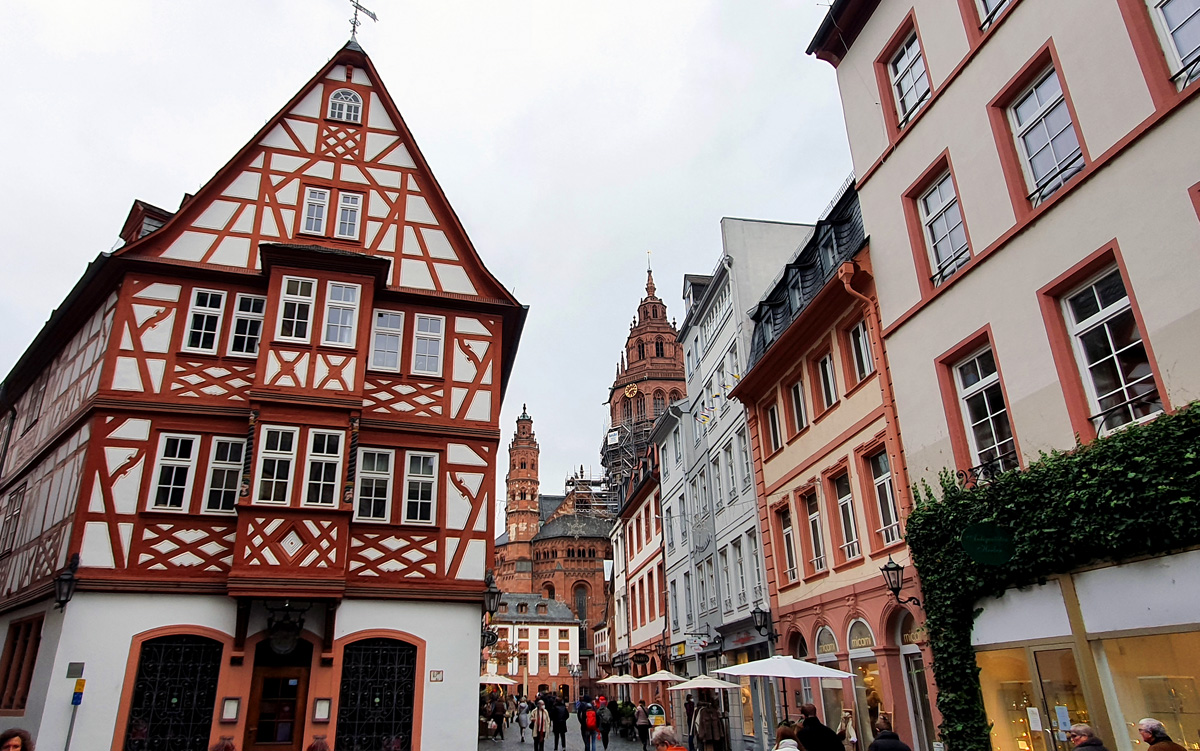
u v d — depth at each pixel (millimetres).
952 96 12281
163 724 13641
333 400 15688
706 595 25156
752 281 23250
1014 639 10133
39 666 14328
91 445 14961
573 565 99875
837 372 15891
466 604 15844
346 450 15500
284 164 18172
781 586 18422
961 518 10969
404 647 15227
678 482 29266
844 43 15742
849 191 16062
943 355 12086
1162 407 8320
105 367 15562
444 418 17062
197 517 14977
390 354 17266
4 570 18828
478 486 16750
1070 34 9914
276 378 15555
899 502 12969
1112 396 9117
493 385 17719
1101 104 9359
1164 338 8258
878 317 14133
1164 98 8539
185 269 16625
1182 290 8102
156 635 14031
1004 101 11195
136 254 16453
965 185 11836
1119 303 9086
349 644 14883
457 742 14805
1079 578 9102
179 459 15367
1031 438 10070
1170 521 7754
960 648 10961
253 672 14289
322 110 18906
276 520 14648
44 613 15102
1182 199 8195
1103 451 8602
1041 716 9617
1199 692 7688
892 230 13820
